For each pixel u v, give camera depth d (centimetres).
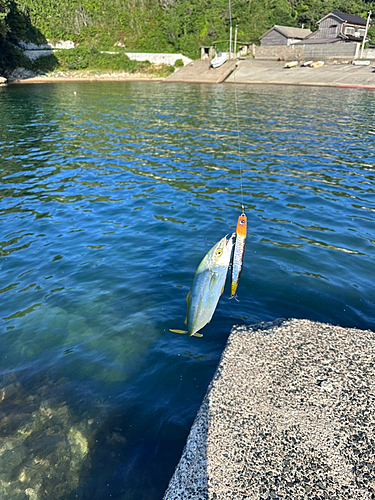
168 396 404
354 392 363
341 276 615
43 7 5725
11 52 5247
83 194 1048
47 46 5828
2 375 444
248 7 6262
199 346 471
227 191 1029
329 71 4466
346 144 1532
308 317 517
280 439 322
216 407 356
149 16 6166
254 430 331
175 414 382
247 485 289
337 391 365
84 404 400
